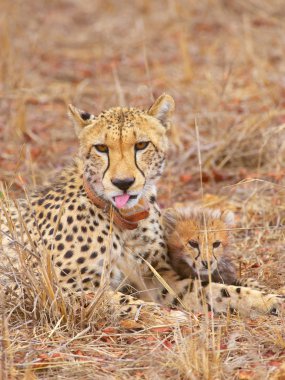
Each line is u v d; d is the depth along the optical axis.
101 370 8.78
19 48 23.69
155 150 10.41
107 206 10.32
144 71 21.97
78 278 10.13
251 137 15.75
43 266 9.70
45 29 26.09
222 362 8.77
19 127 17.42
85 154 10.36
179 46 24.02
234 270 11.28
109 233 10.04
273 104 17.42
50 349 9.17
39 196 11.27
